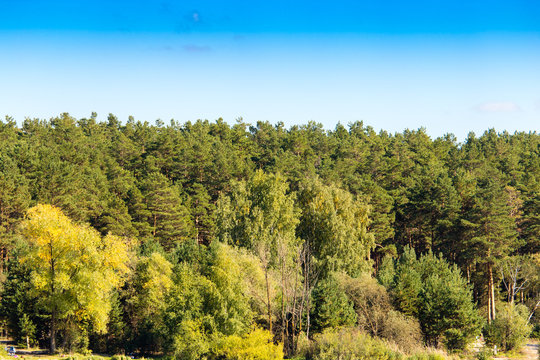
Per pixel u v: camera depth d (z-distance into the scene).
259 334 45.06
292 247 62.22
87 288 48.31
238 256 55.53
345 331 48.12
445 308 56.94
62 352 50.25
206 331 46.25
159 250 70.75
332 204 70.19
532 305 76.00
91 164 116.00
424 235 100.31
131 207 91.75
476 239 72.94
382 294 56.84
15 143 115.62
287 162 119.75
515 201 95.94
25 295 54.72
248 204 69.88
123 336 56.47
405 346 51.66
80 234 50.34
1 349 47.75
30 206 78.44
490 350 55.84
